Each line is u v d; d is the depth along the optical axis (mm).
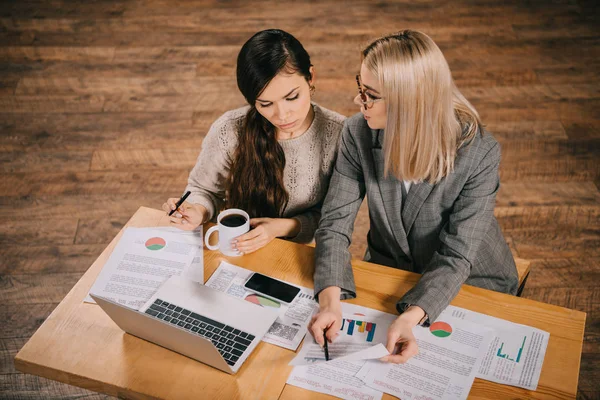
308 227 1885
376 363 1300
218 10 4336
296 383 1263
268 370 1290
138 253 1574
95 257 2625
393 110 1377
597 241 2701
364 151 1606
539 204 2879
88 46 3977
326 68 3768
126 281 1485
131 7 4387
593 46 3990
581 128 3328
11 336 2289
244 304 1413
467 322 1400
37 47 3965
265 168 1791
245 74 1512
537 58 3877
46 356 1322
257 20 4227
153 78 3699
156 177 3025
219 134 1811
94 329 1384
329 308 1404
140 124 3355
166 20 4234
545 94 3574
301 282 1520
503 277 1730
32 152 3160
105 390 1293
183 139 3254
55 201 2887
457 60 3859
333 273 1481
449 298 1428
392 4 4418
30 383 2135
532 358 1313
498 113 3434
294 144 1784
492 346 1341
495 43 4020
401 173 1479
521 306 1443
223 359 1229
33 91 3588
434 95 1353
